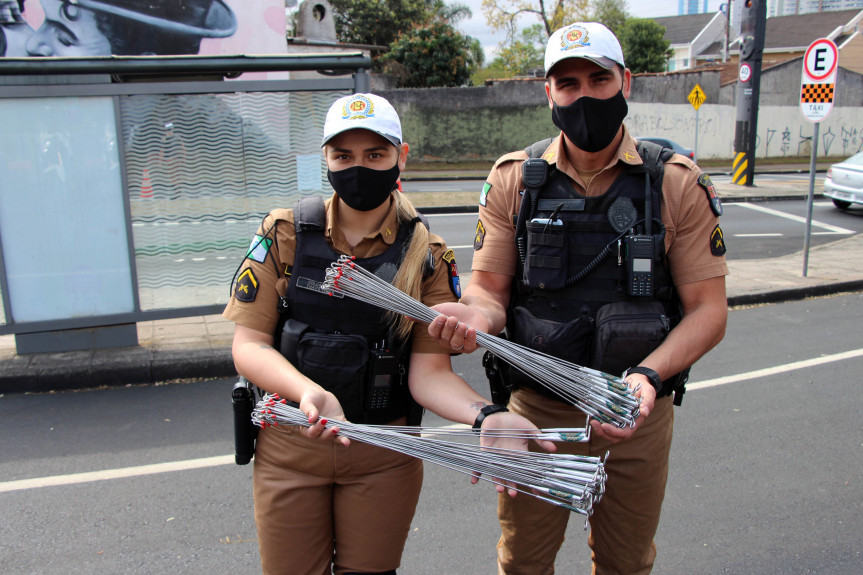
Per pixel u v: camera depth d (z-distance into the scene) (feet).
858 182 42.47
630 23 116.88
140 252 17.19
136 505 10.71
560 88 6.19
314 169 18.16
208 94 17.12
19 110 15.89
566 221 6.36
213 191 17.61
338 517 6.19
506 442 5.35
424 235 6.03
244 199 17.87
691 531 10.03
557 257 6.33
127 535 9.89
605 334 6.03
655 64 116.26
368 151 5.60
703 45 161.58
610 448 6.52
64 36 31.45
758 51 53.47
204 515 10.44
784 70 83.76
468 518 10.43
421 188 55.57
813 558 9.38
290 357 5.83
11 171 16.03
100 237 16.76
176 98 16.89
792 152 86.43
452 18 103.71
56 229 16.47
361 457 5.95
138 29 32.53
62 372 15.62
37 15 30.91
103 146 16.51
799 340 19.45
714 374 16.65
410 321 5.90
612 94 6.03
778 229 38.88
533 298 6.65
